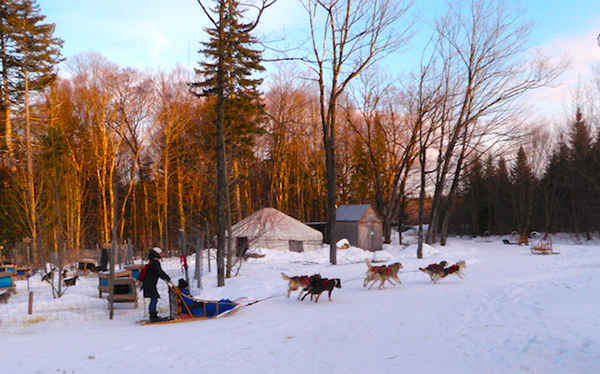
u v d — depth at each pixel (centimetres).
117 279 1295
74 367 579
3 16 3152
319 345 671
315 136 4725
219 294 1394
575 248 3394
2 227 2833
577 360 470
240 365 577
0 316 1168
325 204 5416
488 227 6288
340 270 2117
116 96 3806
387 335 709
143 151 4441
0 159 2972
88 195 3497
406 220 7569
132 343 738
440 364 520
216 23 1627
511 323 702
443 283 1527
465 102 3406
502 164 5981
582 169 4566
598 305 766
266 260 2608
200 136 3300
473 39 3331
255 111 2812
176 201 4025
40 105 3359
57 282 1856
